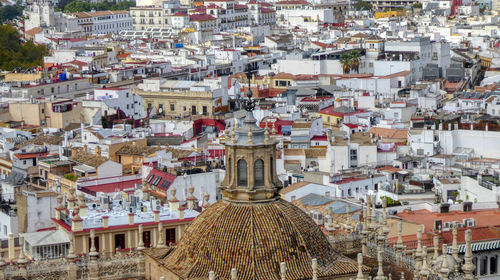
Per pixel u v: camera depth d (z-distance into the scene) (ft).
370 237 394.93
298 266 328.49
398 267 367.45
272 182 338.13
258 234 329.52
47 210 615.16
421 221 602.44
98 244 481.87
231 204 337.31
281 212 335.26
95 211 523.70
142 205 532.73
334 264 335.47
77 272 369.71
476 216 615.98
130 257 371.97
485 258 547.08
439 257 349.61
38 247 474.49
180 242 344.69
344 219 567.59
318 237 338.75
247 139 335.88
